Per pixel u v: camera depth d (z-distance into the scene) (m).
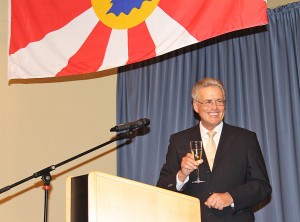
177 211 1.62
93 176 1.55
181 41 2.80
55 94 4.04
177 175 2.34
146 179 3.89
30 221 3.77
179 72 3.91
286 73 3.47
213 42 3.85
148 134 3.94
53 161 3.92
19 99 3.91
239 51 3.72
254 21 2.52
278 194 3.35
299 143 3.34
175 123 3.87
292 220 3.29
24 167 3.82
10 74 3.36
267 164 3.46
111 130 2.56
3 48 3.93
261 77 3.57
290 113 3.41
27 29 3.38
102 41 3.16
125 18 3.11
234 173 2.42
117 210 1.55
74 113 4.08
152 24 2.98
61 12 3.33
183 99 3.89
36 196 3.82
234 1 2.60
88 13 3.26
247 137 2.52
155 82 3.99
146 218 1.58
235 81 3.72
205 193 2.38
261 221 3.42
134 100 4.11
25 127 3.89
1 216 3.70
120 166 4.09
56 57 3.27
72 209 1.71
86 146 4.06
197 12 2.77
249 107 3.59
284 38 3.52
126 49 3.06
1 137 3.81
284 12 3.55
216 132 2.60
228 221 2.30
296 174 3.33
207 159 2.48
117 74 4.21
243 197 2.23
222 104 2.58
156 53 2.92
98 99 4.20
